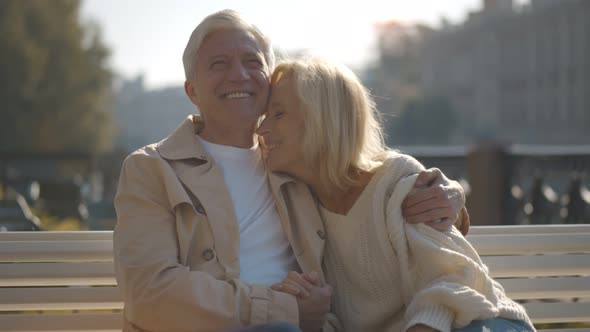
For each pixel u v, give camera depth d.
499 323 1.89
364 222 2.11
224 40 2.21
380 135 2.23
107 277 2.14
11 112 25.02
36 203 6.14
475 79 78.25
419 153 7.02
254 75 2.22
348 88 2.13
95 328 2.16
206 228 2.06
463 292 1.86
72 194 6.17
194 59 2.25
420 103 77.19
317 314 2.00
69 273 2.13
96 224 5.40
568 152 5.53
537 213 5.92
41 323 2.14
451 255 1.94
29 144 25.62
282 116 2.17
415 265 2.01
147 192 2.06
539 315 2.28
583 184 5.36
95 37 28.64
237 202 2.20
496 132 73.50
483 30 76.69
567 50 62.50
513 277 2.34
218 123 2.25
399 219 2.03
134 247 1.98
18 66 24.97
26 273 2.11
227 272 2.03
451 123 76.69
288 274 2.05
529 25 68.75
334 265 2.18
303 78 2.12
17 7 25.77
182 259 2.02
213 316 1.90
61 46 26.83
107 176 10.67
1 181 8.59
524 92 70.75
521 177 6.30
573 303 2.30
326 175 2.13
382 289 2.10
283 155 2.17
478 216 6.61
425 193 2.02
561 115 63.38
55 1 27.05
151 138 106.31
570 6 61.44
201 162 2.17
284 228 2.19
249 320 1.94
